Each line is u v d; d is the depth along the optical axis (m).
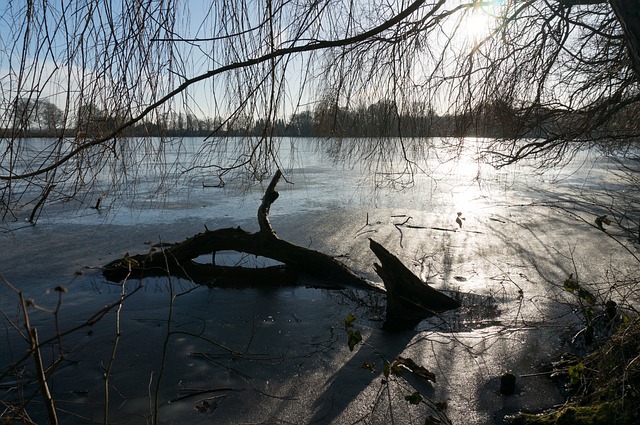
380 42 2.64
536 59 4.30
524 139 5.45
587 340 4.48
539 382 3.93
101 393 3.90
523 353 4.45
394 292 5.61
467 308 5.69
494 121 4.78
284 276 7.07
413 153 3.12
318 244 8.66
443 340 4.80
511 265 7.32
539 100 4.85
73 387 4.00
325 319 5.45
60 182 1.87
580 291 3.99
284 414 3.59
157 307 5.84
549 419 3.26
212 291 6.46
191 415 3.59
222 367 4.29
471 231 9.57
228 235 7.13
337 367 4.28
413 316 5.51
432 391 3.86
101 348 4.68
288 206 12.54
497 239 8.91
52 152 1.83
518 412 3.54
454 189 15.23
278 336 4.98
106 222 10.48
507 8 2.67
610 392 3.16
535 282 6.52
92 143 1.71
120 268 7.04
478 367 4.22
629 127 5.54
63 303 5.97
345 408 3.65
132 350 4.63
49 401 1.67
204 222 10.62
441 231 9.61
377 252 5.70
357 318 5.48
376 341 4.83
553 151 5.71
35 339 1.60
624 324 3.71
